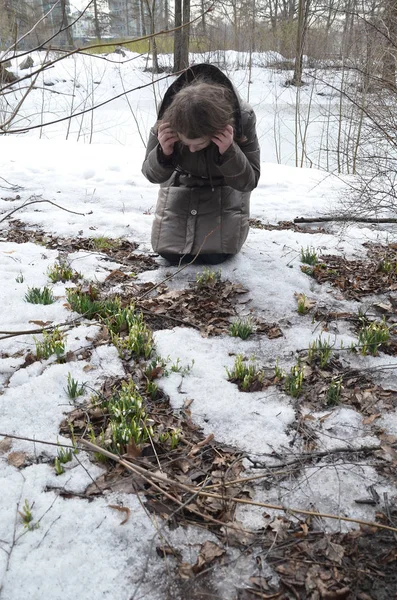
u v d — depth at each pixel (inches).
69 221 204.1
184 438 94.5
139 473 79.9
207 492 80.2
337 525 78.4
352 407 104.0
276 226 208.1
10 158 283.4
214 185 156.1
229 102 133.8
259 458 90.5
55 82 631.8
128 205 224.7
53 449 90.6
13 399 101.6
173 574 70.6
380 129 163.9
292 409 102.4
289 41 622.8
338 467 89.1
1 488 81.9
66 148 314.0
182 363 115.5
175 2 423.8
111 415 97.6
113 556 72.5
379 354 121.6
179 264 151.3
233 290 149.2
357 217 188.9
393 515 80.3
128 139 489.7
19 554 71.6
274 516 79.7
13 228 196.7
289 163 427.5
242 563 72.5
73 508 78.9
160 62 587.5
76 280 154.3
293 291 151.5
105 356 117.3
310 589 68.7
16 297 140.9
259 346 125.0
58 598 66.7
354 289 154.3
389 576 71.1
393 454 91.1
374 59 203.8
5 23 177.8
